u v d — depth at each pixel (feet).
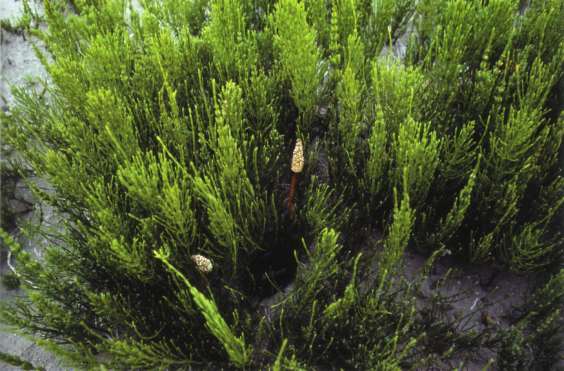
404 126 5.17
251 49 6.73
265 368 5.11
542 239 6.04
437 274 6.14
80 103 6.02
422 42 8.00
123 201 5.44
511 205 5.15
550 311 5.41
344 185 6.32
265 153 6.01
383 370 4.45
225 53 6.42
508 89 6.13
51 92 6.72
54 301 5.28
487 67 6.88
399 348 5.28
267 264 6.15
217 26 6.24
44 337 5.12
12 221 7.10
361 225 6.22
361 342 5.07
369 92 6.50
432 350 5.33
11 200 7.25
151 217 5.02
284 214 6.17
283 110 6.98
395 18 8.19
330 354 5.34
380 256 5.33
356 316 4.91
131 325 4.85
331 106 6.72
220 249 5.76
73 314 5.13
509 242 5.78
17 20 9.61
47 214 7.16
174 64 6.43
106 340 4.41
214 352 5.34
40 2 10.27
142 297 5.48
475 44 6.98
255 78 5.95
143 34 7.32
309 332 4.79
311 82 5.90
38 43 9.58
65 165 5.19
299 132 6.25
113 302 4.74
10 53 9.45
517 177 5.35
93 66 6.23
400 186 5.70
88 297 5.04
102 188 4.99
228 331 3.83
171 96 5.22
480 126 6.46
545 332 5.17
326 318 4.83
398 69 5.75
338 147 6.35
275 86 6.60
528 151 5.89
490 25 6.84
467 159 5.58
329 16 7.97
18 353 5.99
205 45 7.14
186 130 5.87
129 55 6.70
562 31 6.88
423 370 5.24
